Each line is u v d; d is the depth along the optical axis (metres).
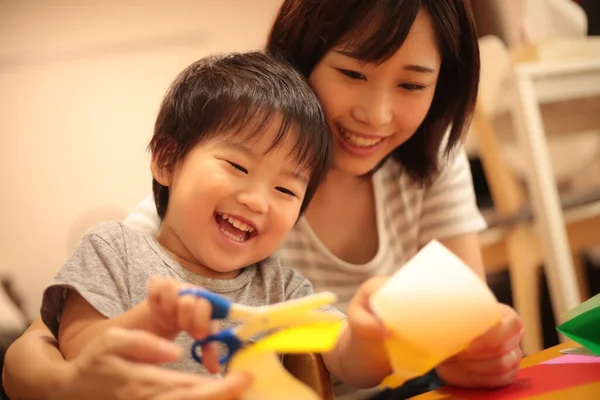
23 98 1.51
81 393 0.43
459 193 1.01
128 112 1.58
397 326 0.43
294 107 0.69
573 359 0.60
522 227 1.56
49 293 0.59
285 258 0.90
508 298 1.58
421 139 0.92
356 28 0.74
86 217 1.55
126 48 1.58
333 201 0.93
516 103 1.48
